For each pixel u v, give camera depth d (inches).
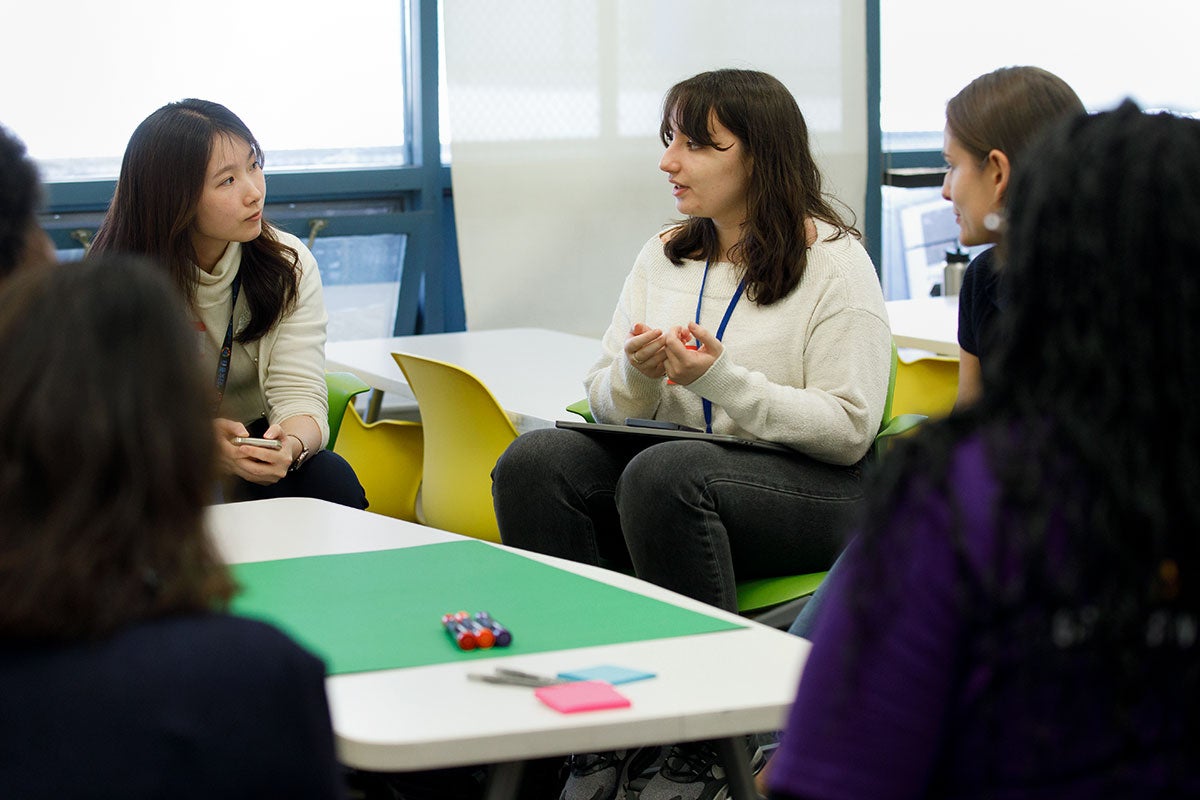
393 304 193.2
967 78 217.6
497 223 185.0
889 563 32.7
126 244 105.5
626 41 188.2
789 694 50.1
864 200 205.6
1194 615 31.5
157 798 32.7
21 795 32.2
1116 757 31.9
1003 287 34.6
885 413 108.4
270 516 81.6
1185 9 225.9
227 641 34.2
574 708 48.1
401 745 45.7
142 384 33.9
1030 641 31.6
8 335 33.9
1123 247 31.4
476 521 117.6
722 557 91.2
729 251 103.3
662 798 68.4
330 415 120.3
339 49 181.5
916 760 32.6
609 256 192.4
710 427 102.1
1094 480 31.3
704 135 99.8
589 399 107.1
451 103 180.1
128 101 170.2
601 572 67.6
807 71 199.2
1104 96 224.8
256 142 106.7
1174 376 31.2
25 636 33.2
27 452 33.1
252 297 108.9
